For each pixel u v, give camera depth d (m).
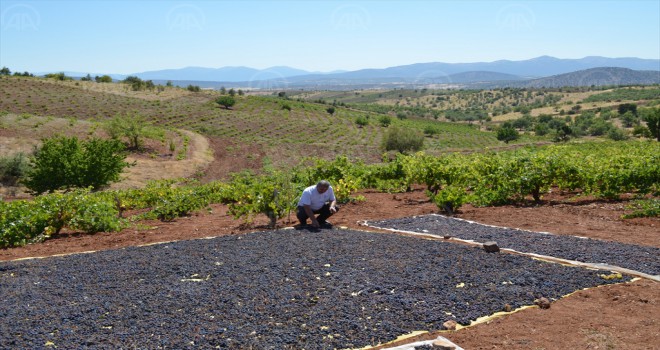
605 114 155.38
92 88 98.06
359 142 73.69
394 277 6.33
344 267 6.85
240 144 61.84
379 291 5.82
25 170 32.75
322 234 9.16
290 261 7.23
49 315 5.27
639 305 5.33
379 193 16.83
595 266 6.79
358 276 6.39
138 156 46.78
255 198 11.04
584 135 119.00
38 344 4.54
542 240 8.40
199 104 94.69
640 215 10.58
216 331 4.75
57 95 83.69
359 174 18.39
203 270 6.90
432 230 9.60
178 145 54.16
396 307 5.32
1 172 32.53
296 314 5.17
